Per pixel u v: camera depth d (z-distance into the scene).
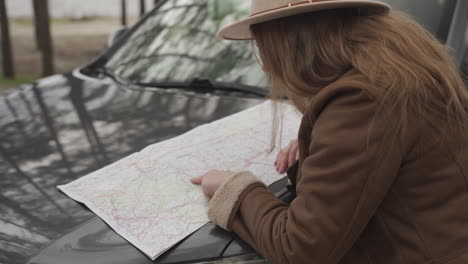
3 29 6.98
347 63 0.96
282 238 0.97
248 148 1.50
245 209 1.09
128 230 1.13
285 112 1.73
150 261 1.04
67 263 1.03
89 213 1.20
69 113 1.80
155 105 1.85
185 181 1.33
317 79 0.98
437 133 0.93
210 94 1.94
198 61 2.11
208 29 2.23
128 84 2.09
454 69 1.01
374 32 0.97
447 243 0.93
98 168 1.42
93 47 9.16
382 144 0.89
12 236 1.11
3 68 7.13
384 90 0.89
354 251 1.02
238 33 1.16
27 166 1.43
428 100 0.92
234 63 2.05
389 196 0.97
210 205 1.13
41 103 1.90
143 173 1.37
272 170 1.39
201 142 1.54
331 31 0.97
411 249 0.95
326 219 0.91
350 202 0.90
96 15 11.81
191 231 1.12
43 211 1.21
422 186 0.94
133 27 2.44
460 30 1.67
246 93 1.93
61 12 11.91
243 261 1.05
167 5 2.47
